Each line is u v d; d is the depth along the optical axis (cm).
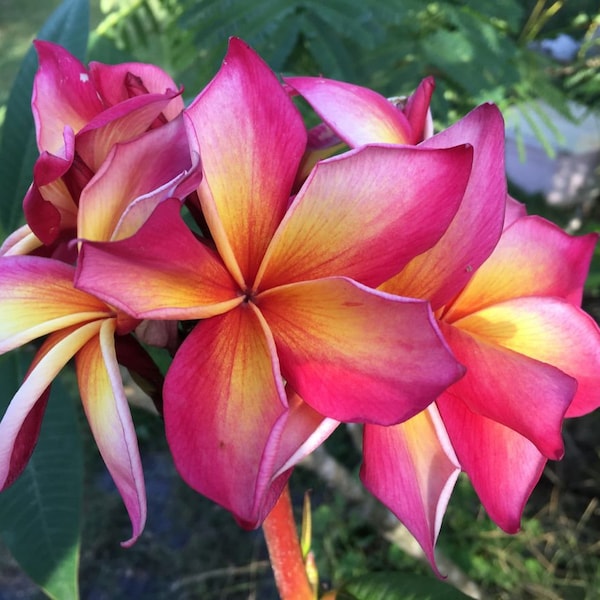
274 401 13
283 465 14
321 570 63
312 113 33
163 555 67
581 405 17
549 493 71
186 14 37
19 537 23
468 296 17
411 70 38
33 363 15
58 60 17
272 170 14
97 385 14
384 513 35
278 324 14
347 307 13
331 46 35
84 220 14
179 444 13
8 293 15
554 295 18
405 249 14
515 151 91
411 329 13
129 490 14
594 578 62
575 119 49
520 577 62
